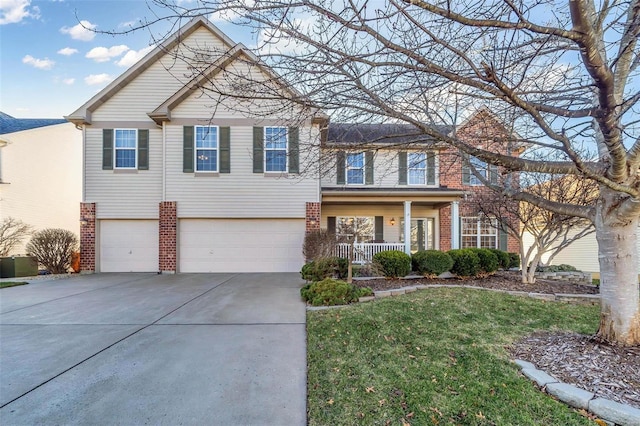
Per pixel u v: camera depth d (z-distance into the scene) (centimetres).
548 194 745
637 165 303
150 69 1175
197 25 1130
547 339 418
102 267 1160
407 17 262
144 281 957
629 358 328
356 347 409
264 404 286
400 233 1423
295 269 1146
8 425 258
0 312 602
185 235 1136
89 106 1144
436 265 856
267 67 328
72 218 1667
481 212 974
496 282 834
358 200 1241
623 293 359
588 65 223
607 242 368
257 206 1129
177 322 533
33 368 361
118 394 305
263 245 1147
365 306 596
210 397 298
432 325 487
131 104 1171
